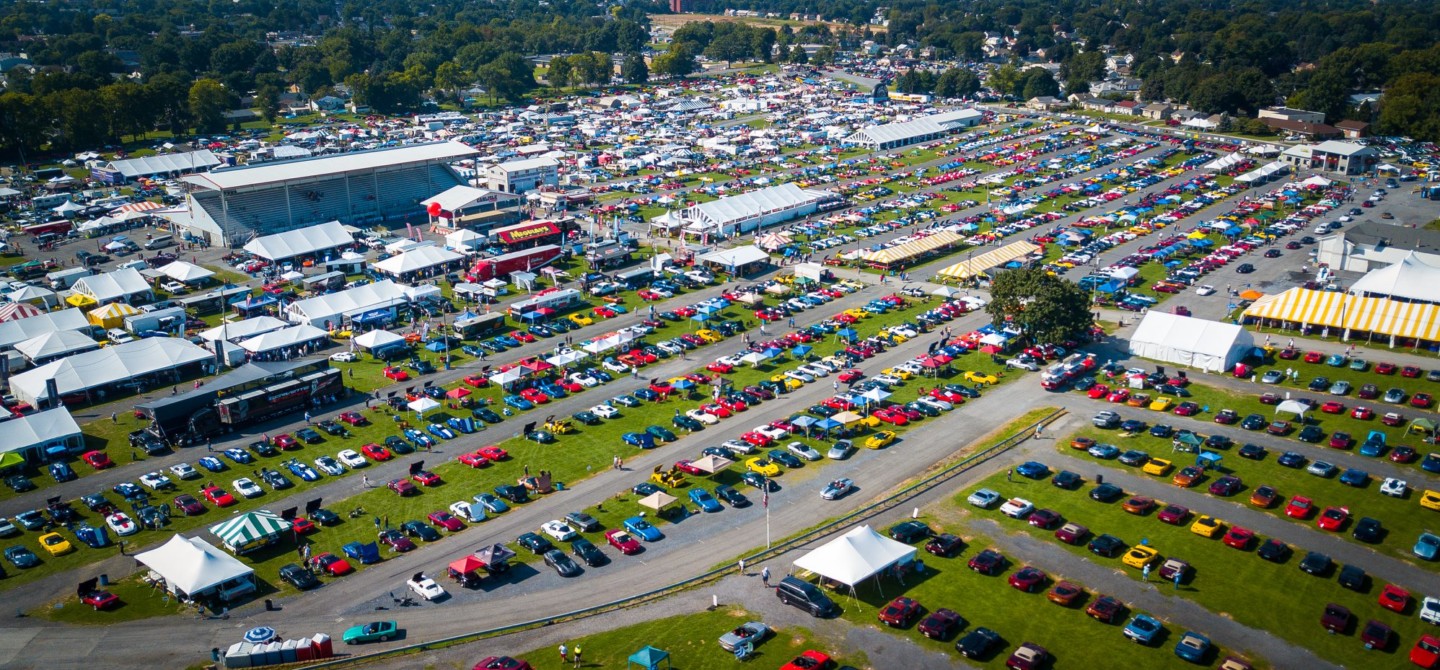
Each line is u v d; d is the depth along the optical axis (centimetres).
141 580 8881
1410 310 14175
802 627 7994
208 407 11756
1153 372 13538
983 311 16250
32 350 13875
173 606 8462
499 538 9531
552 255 18962
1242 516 9669
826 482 10569
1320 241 19138
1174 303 16362
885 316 16112
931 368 13462
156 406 11431
